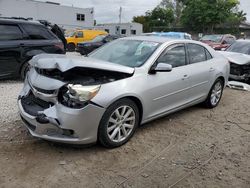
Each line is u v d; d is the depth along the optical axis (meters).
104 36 19.48
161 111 4.79
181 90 5.10
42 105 3.89
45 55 4.43
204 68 5.72
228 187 3.37
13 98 6.27
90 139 3.78
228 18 43.62
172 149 4.21
